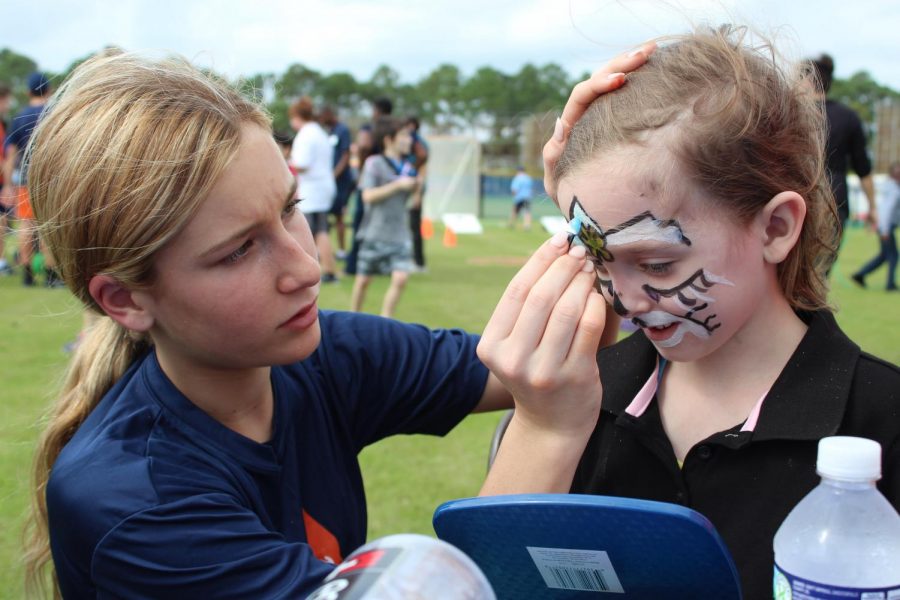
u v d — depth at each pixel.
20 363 5.16
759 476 1.24
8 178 2.86
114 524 1.13
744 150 1.14
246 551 1.13
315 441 1.49
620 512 0.93
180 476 1.21
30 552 1.58
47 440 1.49
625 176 1.16
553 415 1.19
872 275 10.94
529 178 19.72
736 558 1.23
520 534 1.00
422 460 3.62
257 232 1.15
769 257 1.20
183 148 1.09
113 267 1.14
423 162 9.93
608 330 1.56
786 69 1.28
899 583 0.86
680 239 1.15
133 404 1.32
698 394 1.34
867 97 67.38
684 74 1.20
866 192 8.70
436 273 10.13
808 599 0.85
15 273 8.82
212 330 1.18
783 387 1.25
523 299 1.18
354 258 9.45
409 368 1.61
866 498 0.91
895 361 5.25
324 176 8.77
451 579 0.63
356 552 0.70
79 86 1.23
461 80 83.62
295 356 1.23
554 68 78.88
